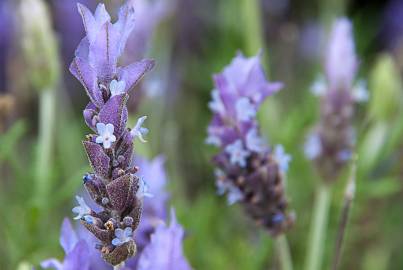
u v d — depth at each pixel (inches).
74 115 28.2
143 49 18.9
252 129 14.0
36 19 18.4
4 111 20.2
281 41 30.1
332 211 21.6
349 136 17.3
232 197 14.5
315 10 32.1
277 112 26.1
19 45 23.9
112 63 10.6
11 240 19.1
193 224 20.2
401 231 24.4
